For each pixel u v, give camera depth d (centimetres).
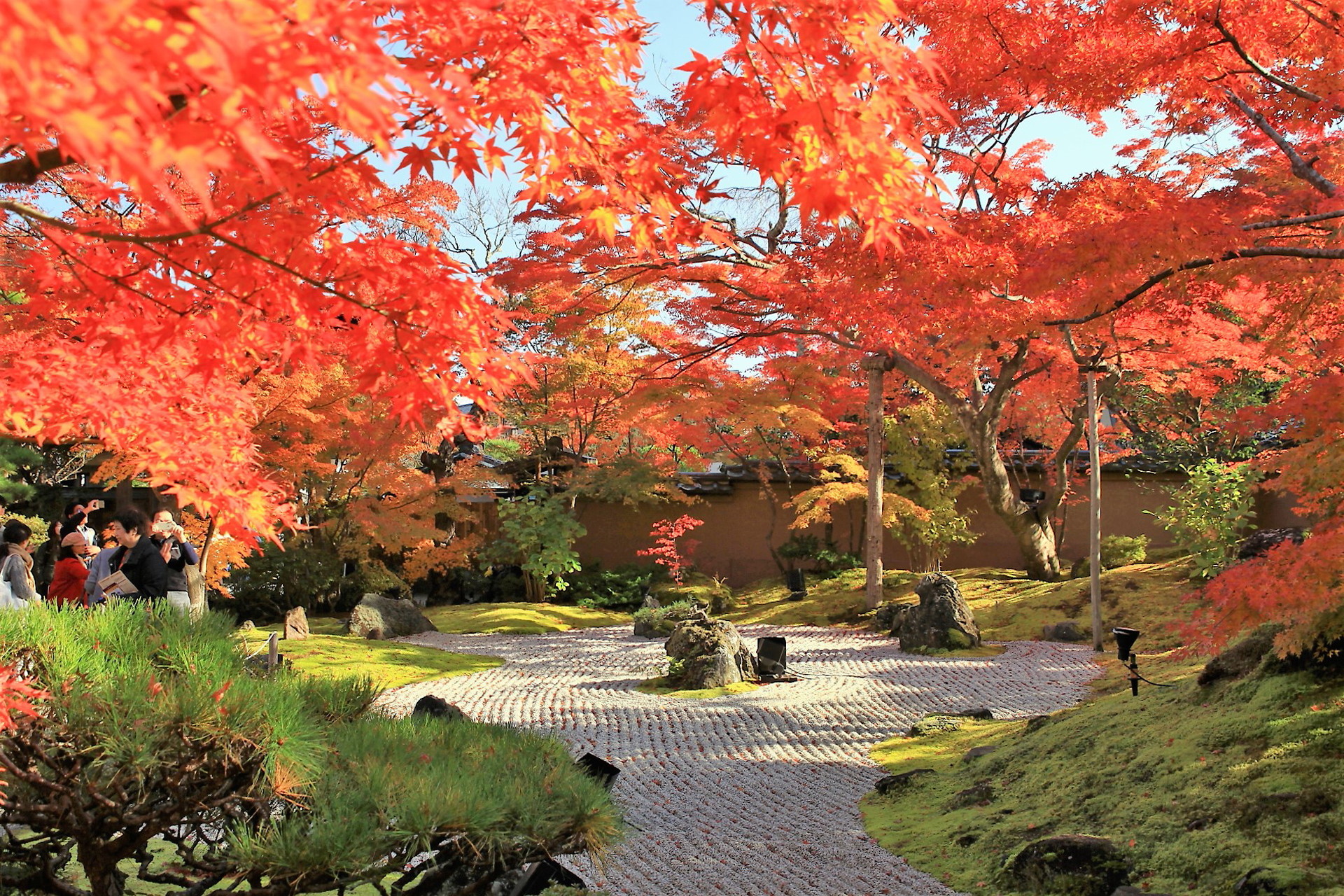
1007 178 1086
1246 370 1845
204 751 327
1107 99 821
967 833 638
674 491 2425
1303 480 566
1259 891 433
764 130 292
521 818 342
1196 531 1730
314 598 2202
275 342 317
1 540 829
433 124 279
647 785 841
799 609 2203
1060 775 693
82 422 314
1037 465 2412
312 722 356
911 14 895
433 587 2541
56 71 135
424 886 369
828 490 2159
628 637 1981
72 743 323
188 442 325
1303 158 871
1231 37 731
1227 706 670
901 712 1159
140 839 341
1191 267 645
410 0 237
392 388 329
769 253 1247
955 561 2536
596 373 2302
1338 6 700
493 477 2439
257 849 316
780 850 650
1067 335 951
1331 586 516
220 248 294
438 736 401
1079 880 510
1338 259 631
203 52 149
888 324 970
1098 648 1509
